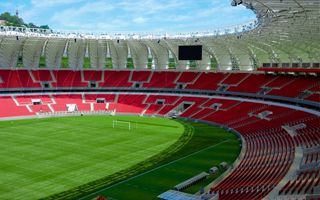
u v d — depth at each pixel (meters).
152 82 96.56
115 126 70.56
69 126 70.25
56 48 92.75
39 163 44.97
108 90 96.12
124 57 99.56
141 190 36.06
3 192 35.47
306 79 75.00
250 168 39.84
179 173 41.34
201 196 31.47
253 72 86.69
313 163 34.72
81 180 39.03
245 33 65.88
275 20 50.47
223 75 91.19
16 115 79.94
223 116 74.38
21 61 93.38
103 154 49.47
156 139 59.03
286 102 71.44
